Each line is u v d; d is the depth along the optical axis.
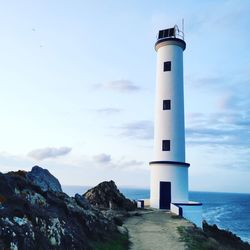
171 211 28.92
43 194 15.09
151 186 32.19
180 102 33.19
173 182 30.84
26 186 14.56
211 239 20.20
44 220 11.66
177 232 19.81
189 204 28.03
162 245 16.80
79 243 12.59
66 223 13.30
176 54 34.12
